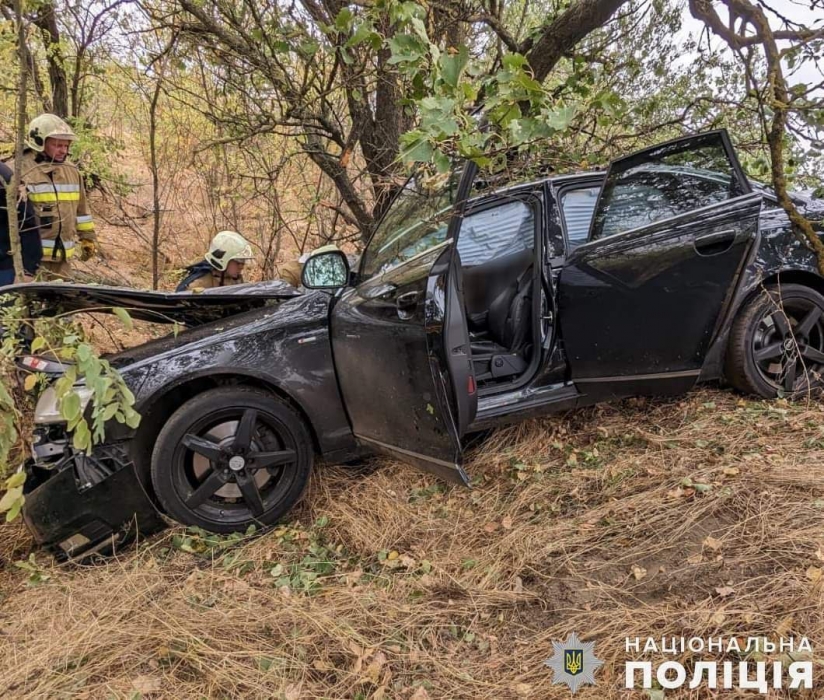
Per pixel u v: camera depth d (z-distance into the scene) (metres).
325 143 5.25
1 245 3.89
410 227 2.79
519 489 2.88
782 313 3.14
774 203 3.33
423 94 2.22
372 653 2.01
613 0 3.75
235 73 4.24
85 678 1.98
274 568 2.52
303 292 3.10
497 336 3.46
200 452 2.72
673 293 2.79
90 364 1.70
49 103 5.04
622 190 3.15
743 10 1.92
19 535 2.78
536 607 2.15
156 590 2.40
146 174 7.82
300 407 2.87
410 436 2.54
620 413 3.44
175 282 5.69
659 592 2.10
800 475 2.54
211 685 1.92
